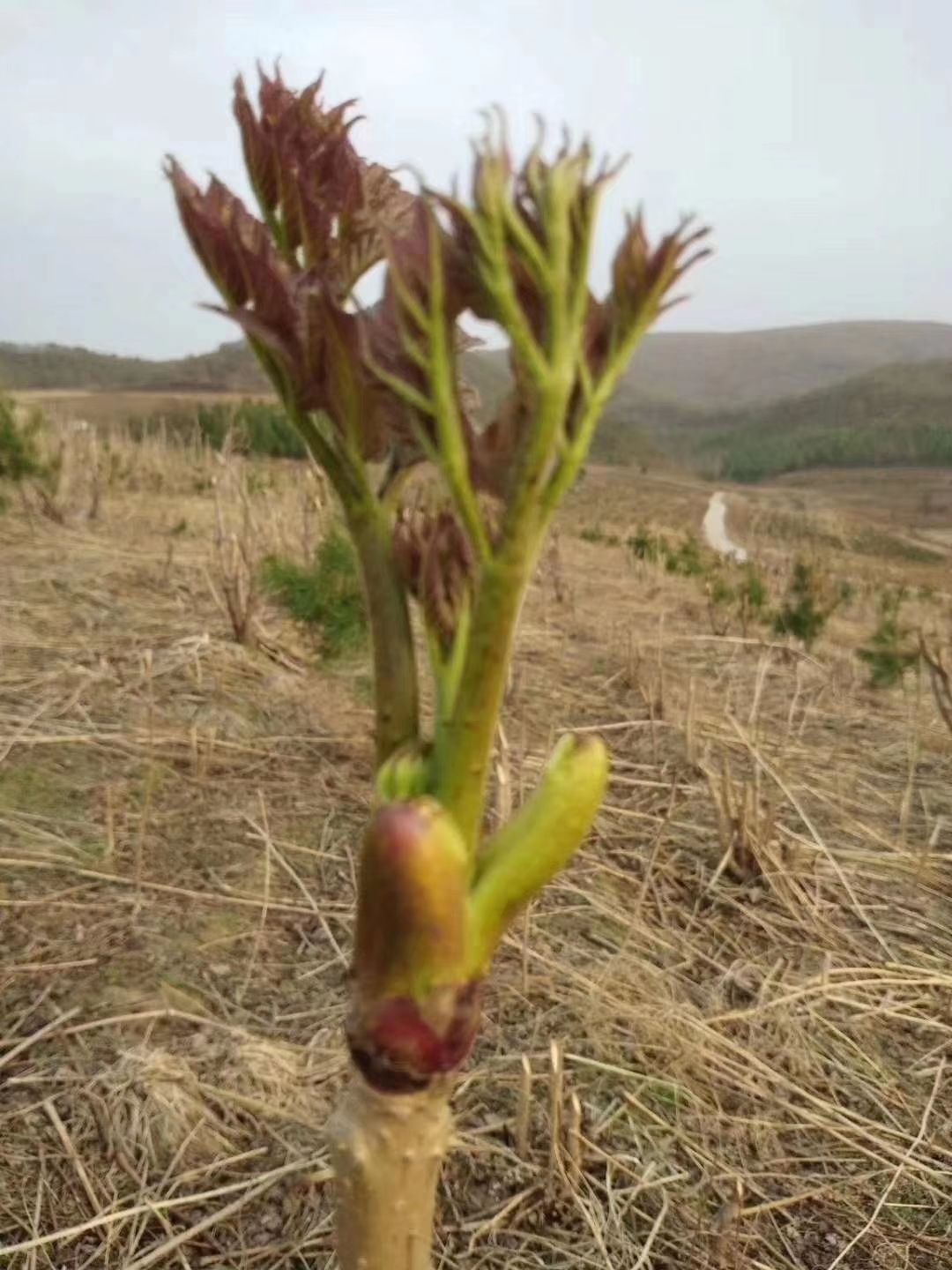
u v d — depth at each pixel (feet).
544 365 2.30
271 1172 7.61
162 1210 7.29
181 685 15.01
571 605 22.50
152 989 9.18
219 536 18.99
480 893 2.75
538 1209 7.61
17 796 11.73
